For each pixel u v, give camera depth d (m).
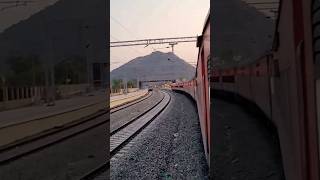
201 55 14.23
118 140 24.69
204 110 13.43
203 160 14.84
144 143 22.09
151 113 43.97
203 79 13.55
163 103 58.91
